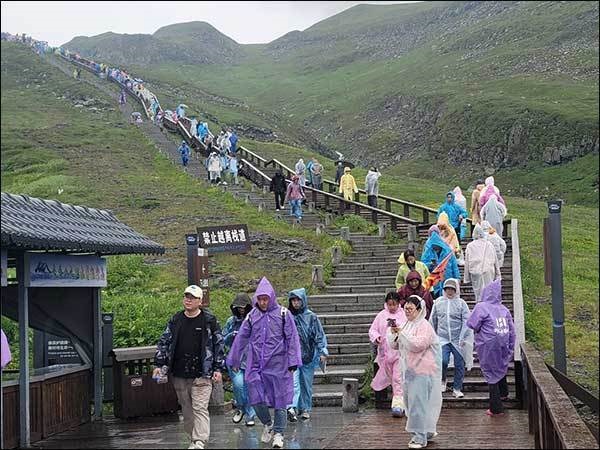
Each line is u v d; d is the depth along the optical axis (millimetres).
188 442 10688
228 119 84562
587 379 17672
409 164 94125
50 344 13094
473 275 16828
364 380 14891
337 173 42688
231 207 32656
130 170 43406
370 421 12328
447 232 19547
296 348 10281
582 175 78688
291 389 10297
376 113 117938
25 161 45250
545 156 84938
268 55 192375
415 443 10008
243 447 10234
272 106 139750
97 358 13141
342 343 17188
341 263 22578
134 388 12977
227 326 12305
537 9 147375
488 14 159875
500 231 21922
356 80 147250
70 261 11961
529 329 19547
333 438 10773
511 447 9977
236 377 12219
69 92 75812
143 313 18547
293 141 86812
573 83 105812
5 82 79875
